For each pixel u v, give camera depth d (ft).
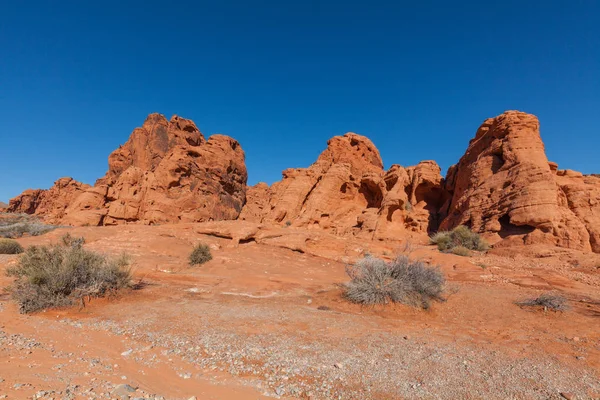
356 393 15.47
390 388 15.99
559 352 21.66
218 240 80.12
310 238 83.30
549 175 91.40
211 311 30.60
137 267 54.34
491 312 33.60
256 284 46.60
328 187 130.00
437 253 76.13
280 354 20.17
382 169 165.07
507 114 113.50
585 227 92.12
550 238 83.66
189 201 144.05
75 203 147.33
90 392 13.41
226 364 18.80
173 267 57.62
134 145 184.65
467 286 46.44
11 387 13.21
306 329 25.79
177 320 27.35
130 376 16.40
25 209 280.10
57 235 80.79
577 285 48.70
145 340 22.75
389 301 35.35
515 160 103.04
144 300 34.94
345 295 38.52
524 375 17.57
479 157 119.44
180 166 147.64
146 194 140.46
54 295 31.81
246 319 28.04
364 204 137.69
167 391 14.92
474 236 93.61
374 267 38.32
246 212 180.65
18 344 20.25
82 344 21.49
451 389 15.90
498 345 23.02
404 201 120.78
